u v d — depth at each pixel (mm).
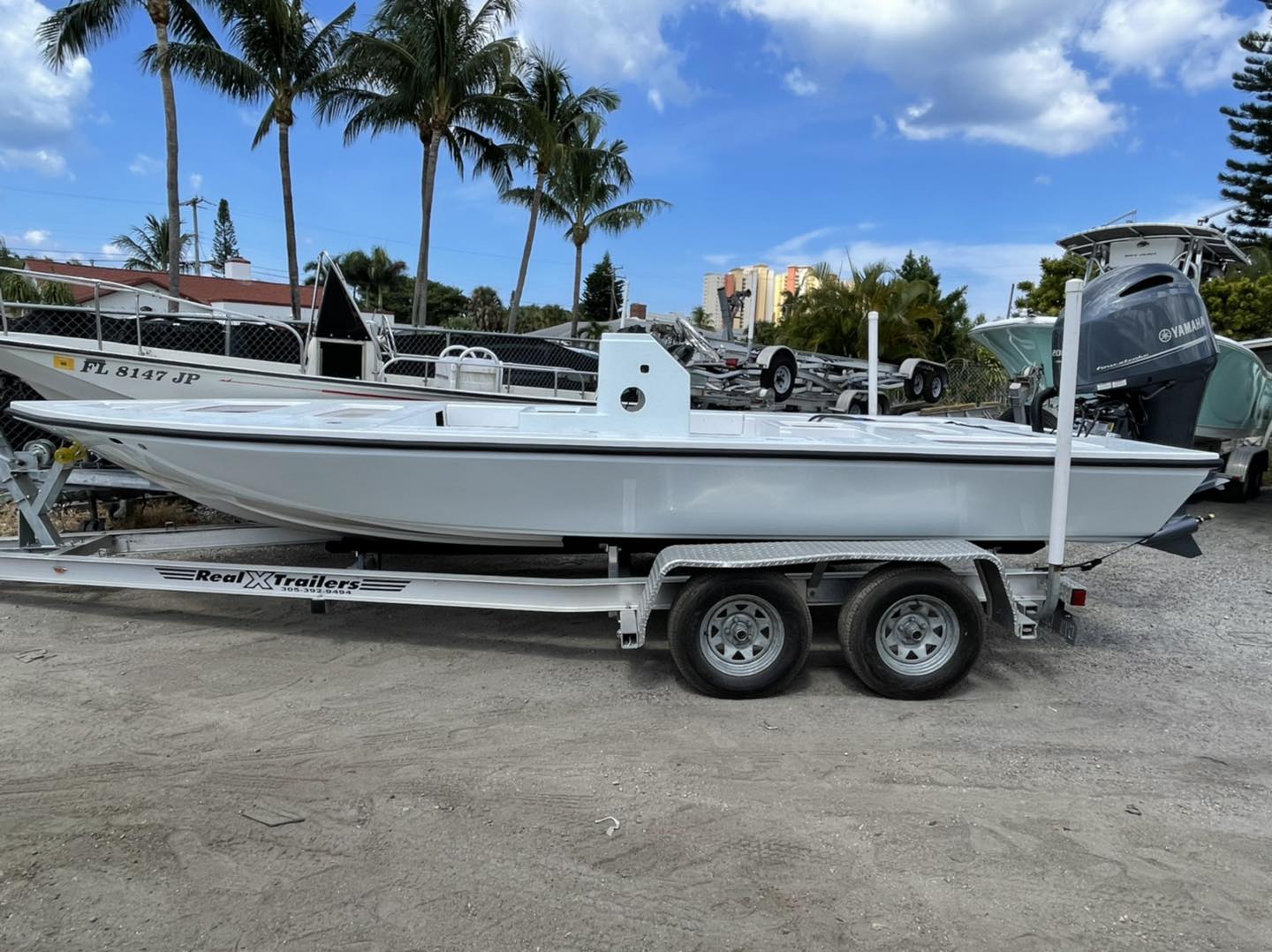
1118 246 8203
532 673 4168
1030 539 4285
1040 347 10562
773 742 3449
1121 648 4715
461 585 4172
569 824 2811
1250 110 23703
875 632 3828
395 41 16531
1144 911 2400
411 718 3621
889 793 3051
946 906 2408
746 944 2242
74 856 2592
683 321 12477
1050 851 2691
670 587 3992
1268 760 3365
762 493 4051
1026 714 3791
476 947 2219
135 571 4492
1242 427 10789
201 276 34625
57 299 16797
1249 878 2570
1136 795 3072
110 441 4488
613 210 24219
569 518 4121
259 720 3570
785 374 12438
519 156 20078
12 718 3539
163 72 14266
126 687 3889
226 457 4258
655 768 3205
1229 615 5395
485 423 5281
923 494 4121
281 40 15734
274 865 2564
